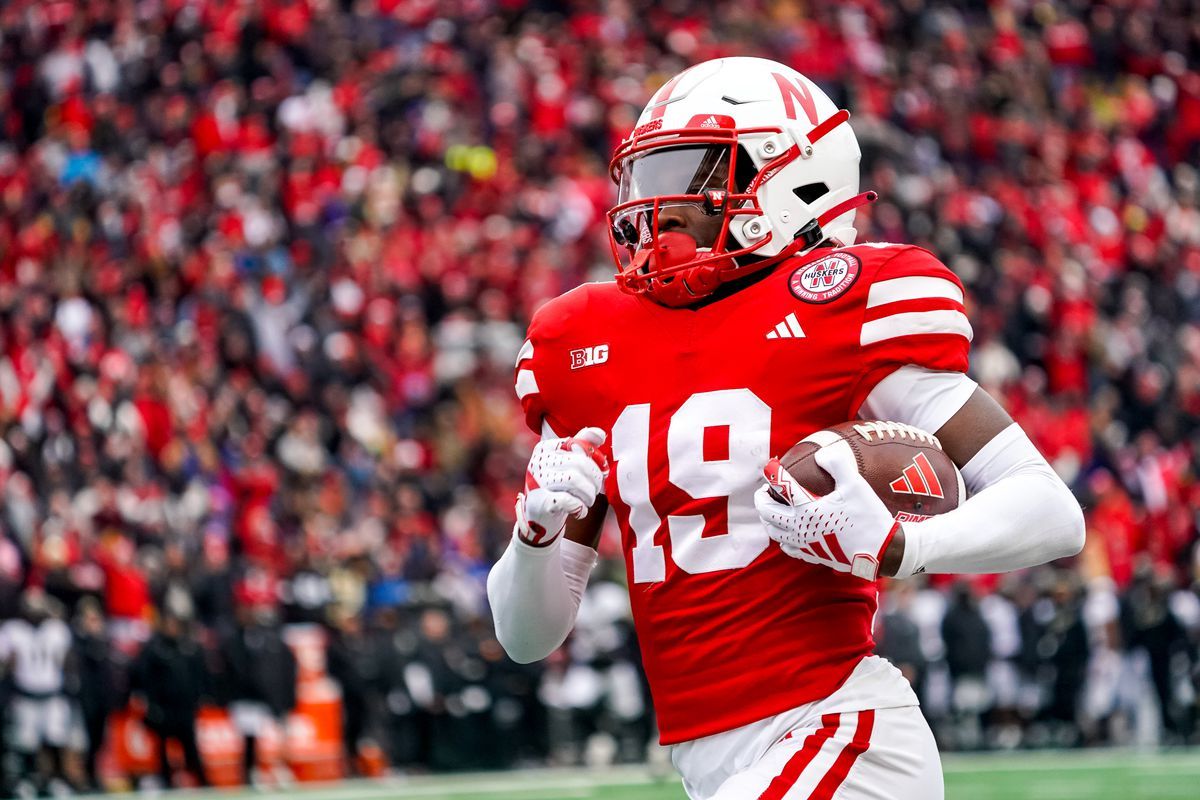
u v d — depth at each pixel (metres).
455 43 57.91
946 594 43.59
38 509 35.59
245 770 35.69
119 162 50.28
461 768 38.78
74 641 33.81
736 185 9.66
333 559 39.09
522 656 10.17
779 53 62.50
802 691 9.07
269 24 56.03
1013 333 53.66
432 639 38.88
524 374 10.04
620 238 10.07
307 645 37.41
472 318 48.19
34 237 46.28
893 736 9.08
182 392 40.81
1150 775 36.06
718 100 9.68
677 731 9.45
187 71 53.31
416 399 46.00
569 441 9.30
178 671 34.78
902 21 65.56
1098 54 68.50
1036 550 8.91
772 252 9.64
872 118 60.75
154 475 38.81
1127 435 53.34
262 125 52.84
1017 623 43.94
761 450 9.14
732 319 9.38
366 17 58.34
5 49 54.94
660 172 9.74
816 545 8.70
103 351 41.94
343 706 37.56
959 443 9.10
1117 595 45.06
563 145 55.62
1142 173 65.50
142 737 34.88
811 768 8.95
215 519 38.56
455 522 42.69
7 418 38.03
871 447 8.77
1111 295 57.00
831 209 9.91
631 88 58.81
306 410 42.53
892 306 9.09
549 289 50.12
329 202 50.28
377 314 47.09
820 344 9.13
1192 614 45.72
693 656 9.30
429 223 50.47
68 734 33.56
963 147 61.84
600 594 40.72
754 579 9.15
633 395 9.52
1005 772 37.09
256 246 47.00
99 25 55.41
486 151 53.56
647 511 9.43
